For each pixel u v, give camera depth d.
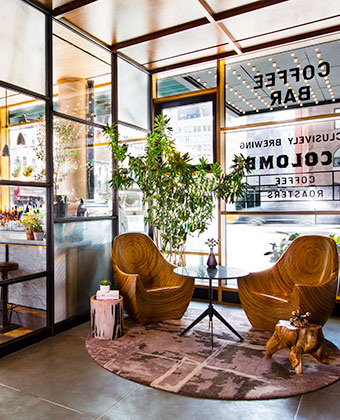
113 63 4.71
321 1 3.52
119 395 2.53
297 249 3.93
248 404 2.41
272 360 3.06
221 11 3.77
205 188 4.57
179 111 5.41
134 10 3.73
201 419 2.25
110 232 4.68
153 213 5.20
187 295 4.25
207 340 3.52
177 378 2.74
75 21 3.95
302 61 4.54
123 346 3.38
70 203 4.05
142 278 4.39
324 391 2.58
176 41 4.42
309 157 4.52
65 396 2.52
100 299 3.63
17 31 3.42
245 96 4.88
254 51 4.56
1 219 3.26
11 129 3.37
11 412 2.33
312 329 2.90
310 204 4.53
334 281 3.42
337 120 4.37
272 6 3.60
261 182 4.82
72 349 3.35
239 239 4.97
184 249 5.05
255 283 3.92
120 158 4.51
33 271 3.57
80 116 4.20
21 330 3.43
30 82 3.55
